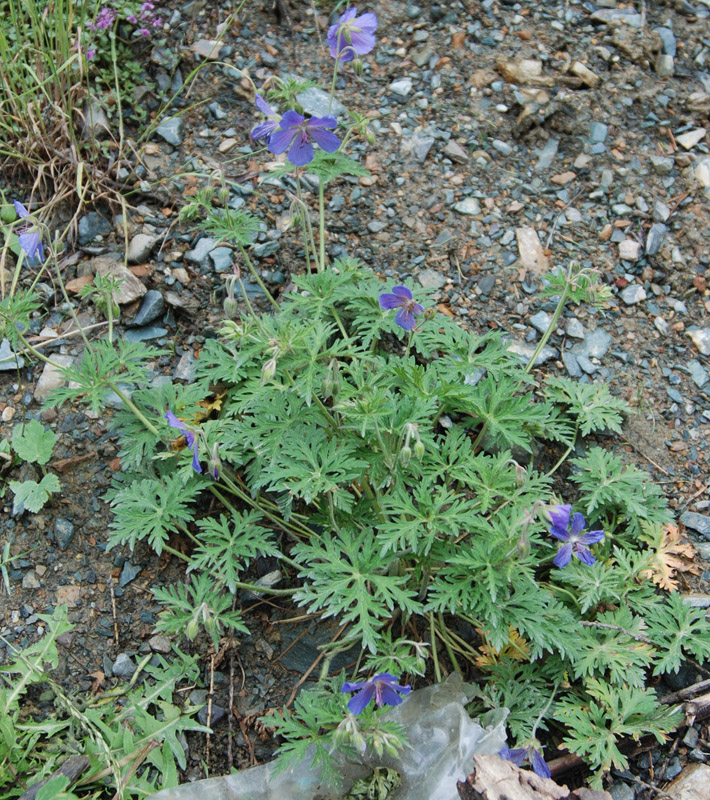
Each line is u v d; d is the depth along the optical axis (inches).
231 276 29.4
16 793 26.5
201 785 26.6
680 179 38.4
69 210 36.2
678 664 28.6
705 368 35.0
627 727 27.5
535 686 28.6
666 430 33.9
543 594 27.4
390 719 27.6
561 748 28.0
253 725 28.6
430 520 27.2
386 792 26.6
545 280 35.9
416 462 28.1
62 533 30.5
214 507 31.3
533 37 40.9
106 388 31.8
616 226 37.3
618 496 30.8
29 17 39.4
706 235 37.2
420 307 28.5
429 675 29.5
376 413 27.1
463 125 38.9
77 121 37.6
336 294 32.6
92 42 38.5
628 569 30.1
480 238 36.5
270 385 28.8
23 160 36.9
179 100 38.9
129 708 27.9
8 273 35.0
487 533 27.3
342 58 32.1
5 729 26.7
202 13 40.5
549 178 38.3
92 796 26.3
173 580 30.4
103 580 30.1
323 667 28.2
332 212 36.6
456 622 30.4
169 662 29.2
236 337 28.8
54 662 28.1
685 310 36.1
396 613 30.1
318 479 27.5
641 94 40.0
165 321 34.4
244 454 30.7
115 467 31.6
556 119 39.3
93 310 34.4
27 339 33.6
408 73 40.1
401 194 37.2
